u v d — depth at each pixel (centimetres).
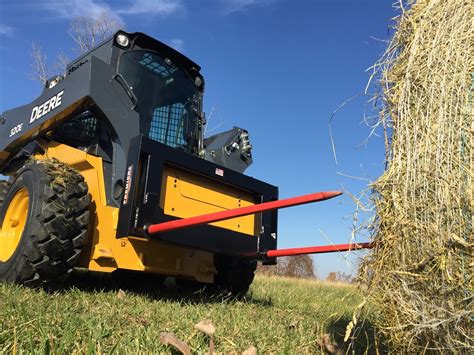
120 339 205
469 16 173
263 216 402
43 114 395
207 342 220
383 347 217
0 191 408
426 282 164
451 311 157
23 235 324
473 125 160
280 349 228
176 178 352
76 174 341
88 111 378
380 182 187
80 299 293
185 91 437
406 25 200
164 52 424
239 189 396
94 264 334
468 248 154
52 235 315
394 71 198
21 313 229
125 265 346
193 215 358
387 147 194
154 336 215
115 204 344
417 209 169
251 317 311
